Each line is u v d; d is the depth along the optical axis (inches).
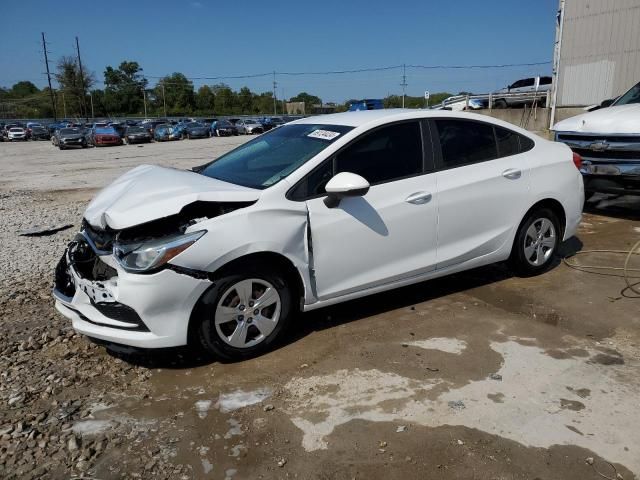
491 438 111.2
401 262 164.2
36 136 2057.1
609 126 269.1
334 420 118.6
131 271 129.1
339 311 176.4
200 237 131.3
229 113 4874.5
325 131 165.0
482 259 183.8
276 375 138.0
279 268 146.6
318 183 149.8
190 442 113.0
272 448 110.3
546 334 157.0
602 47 720.3
